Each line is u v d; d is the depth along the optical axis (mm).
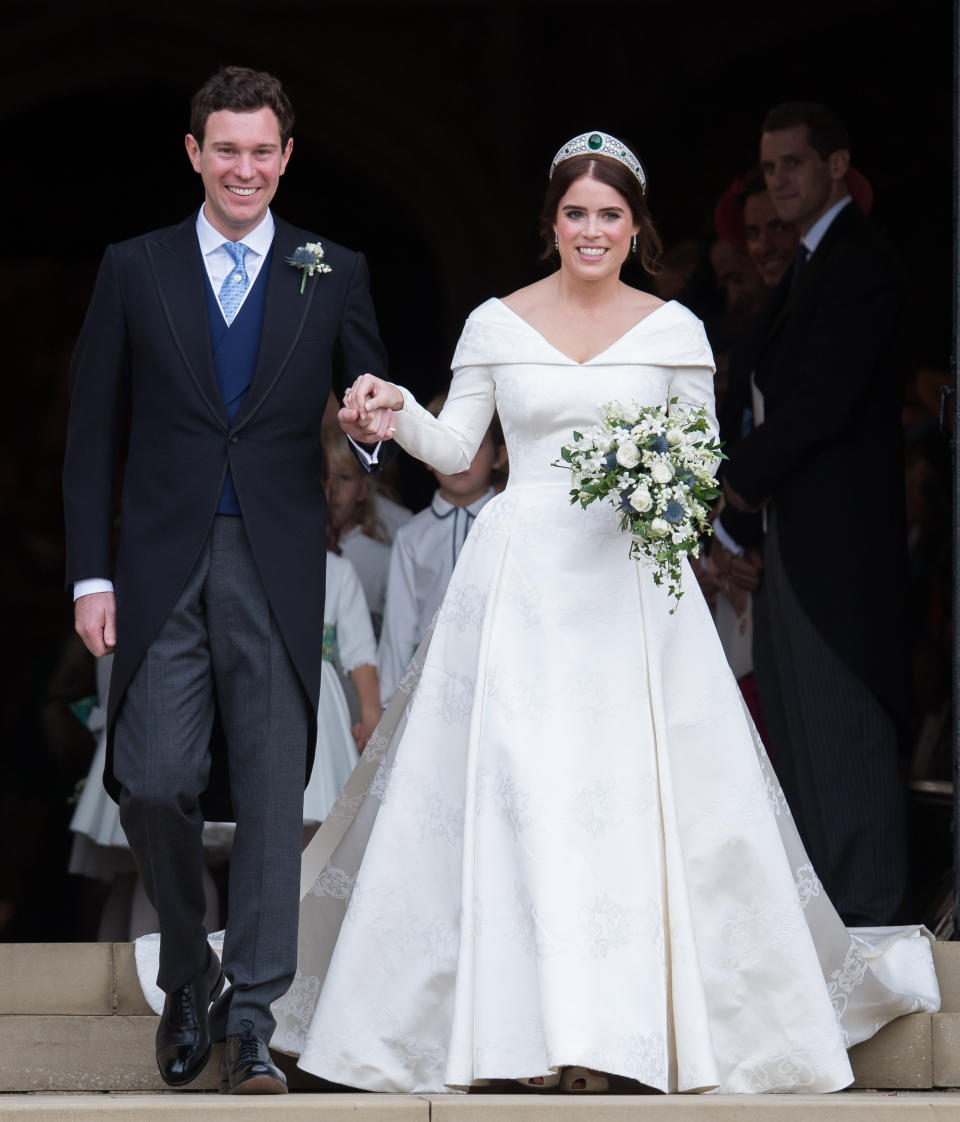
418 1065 16562
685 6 39750
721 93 39312
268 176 16297
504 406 18047
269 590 15984
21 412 49094
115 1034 17531
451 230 45406
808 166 29656
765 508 28219
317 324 16531
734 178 39031
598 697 16953
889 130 36906
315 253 16641
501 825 16594
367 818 17734
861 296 28547
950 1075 17922
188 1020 16031
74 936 43062
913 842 32781
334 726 25781
